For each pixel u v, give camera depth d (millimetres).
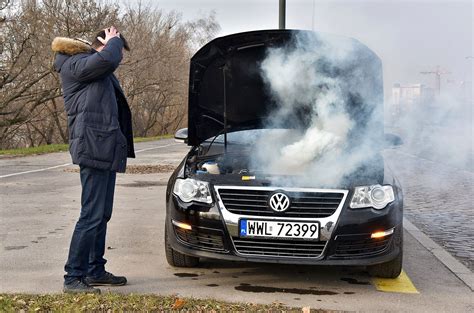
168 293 4145
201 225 4281
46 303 3611
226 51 5363
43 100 28812
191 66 5348
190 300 3766
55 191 9773
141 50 39594
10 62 25562
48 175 12547
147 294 3990
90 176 3988
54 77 27828
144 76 40906
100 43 4102
